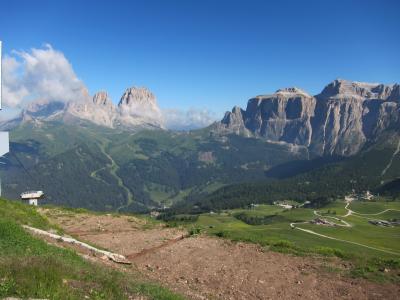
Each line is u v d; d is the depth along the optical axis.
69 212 47.47
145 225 42.69
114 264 25.12
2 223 22.88
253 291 23.69
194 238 35.75
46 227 31.97
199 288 23.53
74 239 28.62
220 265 27.97
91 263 22.02
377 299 23.14
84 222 42.06
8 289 14.09
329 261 29.88
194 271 26.69
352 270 27.69
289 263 28.89
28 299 13.78
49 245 22.84
